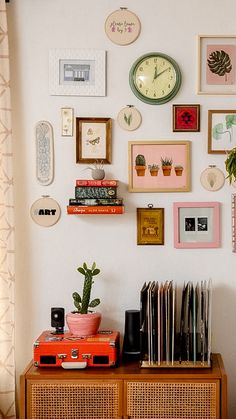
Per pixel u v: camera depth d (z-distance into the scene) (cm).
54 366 228
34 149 255
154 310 229
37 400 220
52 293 256
